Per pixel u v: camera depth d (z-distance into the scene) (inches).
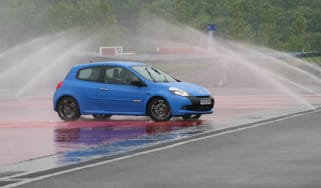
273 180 810.2
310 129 1360.7
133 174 866.1
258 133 1295.5
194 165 928.9
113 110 1574.8
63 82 1631.4
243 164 931.3
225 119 1585.9
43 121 1603.1
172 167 915.4
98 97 1585.9
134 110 1556.3
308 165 916.0
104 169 907.4
